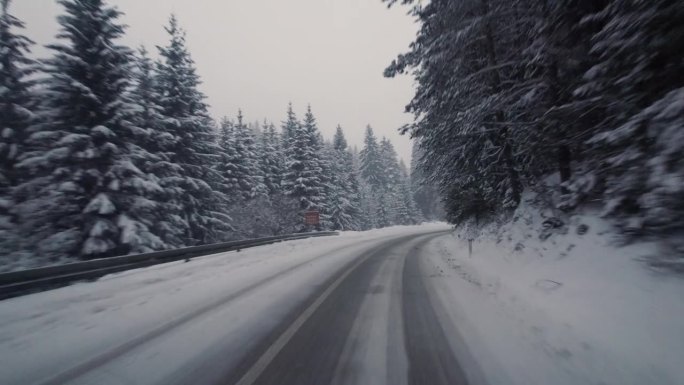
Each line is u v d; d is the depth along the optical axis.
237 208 30.20
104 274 10.09
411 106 16.61
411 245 22.56
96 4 14.59
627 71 6.04
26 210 13.88
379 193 58.97
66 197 13.82
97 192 14.30
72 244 13.89
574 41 8.17
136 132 15.11
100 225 13.80
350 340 5.01
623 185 6.27
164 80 22.22
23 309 6.93
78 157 13.55
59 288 8.66
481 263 12.27
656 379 3.60
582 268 6.85
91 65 14.40
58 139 13.90
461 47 11.97
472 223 21.52
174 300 7.47
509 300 7.06
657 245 5.75
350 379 3.82
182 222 19.31
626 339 4.39
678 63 5.41
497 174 15.77
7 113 14.64
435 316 6.16
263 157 41.34
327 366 4.15
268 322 5.87
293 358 4.39
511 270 9.58
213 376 3.91
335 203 44.78
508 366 4.09
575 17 7.99
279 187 40.59
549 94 9.20
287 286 8.92
